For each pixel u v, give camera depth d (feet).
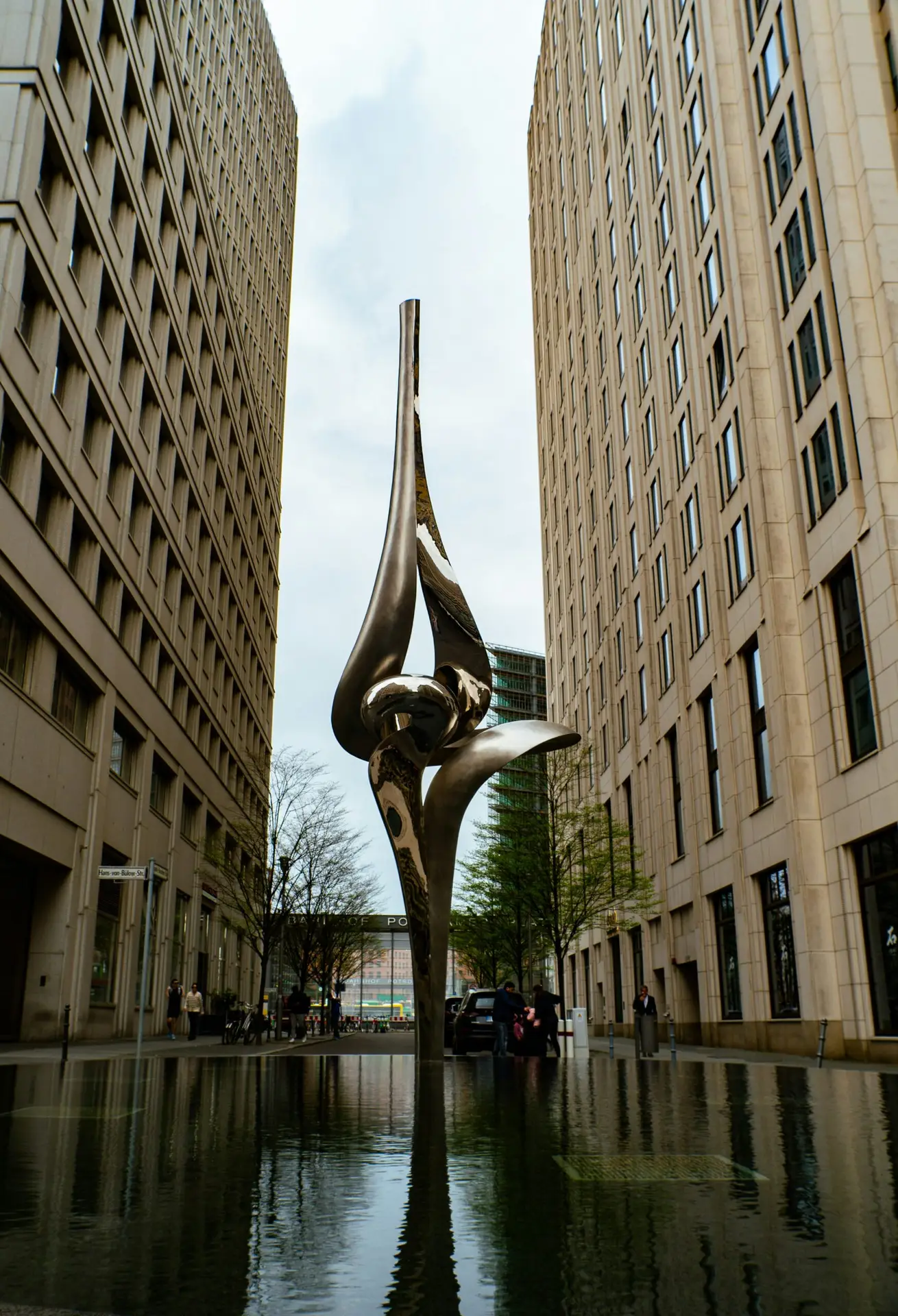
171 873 121.29
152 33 106.42
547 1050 82.99
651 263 128.26
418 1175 13.97
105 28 95.14
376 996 363.35
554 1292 8.10
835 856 74.59
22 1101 26.89
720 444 100.17
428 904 43.86
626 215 145.48
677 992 117.29
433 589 47.06
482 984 224.53
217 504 155.33
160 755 115.75
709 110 102.17
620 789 149.79
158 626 113.70
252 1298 7.97
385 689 41.65
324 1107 25.32
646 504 132.77
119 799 98.12
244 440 178.09
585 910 113.91
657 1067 51.08
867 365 68.74
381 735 43.73
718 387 101.45
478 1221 10.91
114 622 96.02
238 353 170.30
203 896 140.77
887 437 67.10
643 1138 18.52
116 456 99.40
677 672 113.70
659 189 125.90
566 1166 14.83
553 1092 31.24
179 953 129.49
